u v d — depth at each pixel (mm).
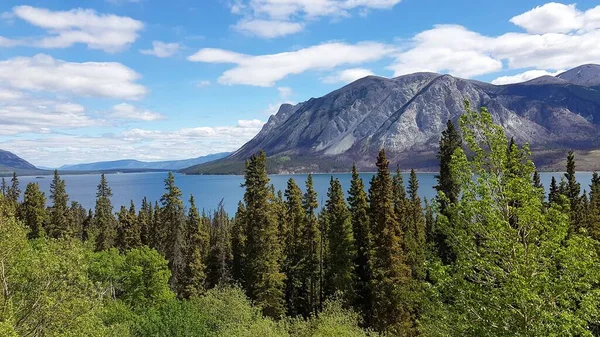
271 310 51656
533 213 15109
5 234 21031
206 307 40875
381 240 44312
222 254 68562
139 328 31625
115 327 29953
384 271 42906
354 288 49219
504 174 16734
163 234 74938
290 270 62375
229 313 39938
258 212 52594
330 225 54281
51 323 19656
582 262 14047
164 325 31750
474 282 16891
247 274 56469
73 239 22891
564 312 13500
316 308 58719
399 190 62750
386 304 43156
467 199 16797
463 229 17188
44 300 19344
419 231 56906
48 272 19938
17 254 21609
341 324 35156
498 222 15344
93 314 21578
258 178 53594
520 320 14758
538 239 15531
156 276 47938
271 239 52656
